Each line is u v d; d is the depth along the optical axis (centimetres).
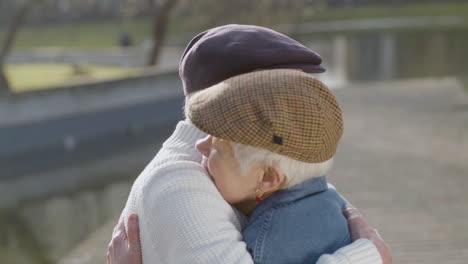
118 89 1775
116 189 1354
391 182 899
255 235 110
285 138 100
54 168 1544
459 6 7081
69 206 1236
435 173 957
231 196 112
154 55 2197
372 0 7525
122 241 118
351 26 6131
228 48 108
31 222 1138
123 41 4019
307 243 109
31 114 1606
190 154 116
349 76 2870
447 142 1226
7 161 1560
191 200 106
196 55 111
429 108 1694
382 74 2889
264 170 108
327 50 4112
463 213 723
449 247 606
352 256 110
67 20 6384
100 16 6569
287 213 111
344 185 889
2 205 1270
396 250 609
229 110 100
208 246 103
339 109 107
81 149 1702
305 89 102
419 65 3191
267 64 107
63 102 1664
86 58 2778
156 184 110
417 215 722
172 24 6100
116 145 1741
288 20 3167
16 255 949
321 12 7012
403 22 6334
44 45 4844
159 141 1784
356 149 1174
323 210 113
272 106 99
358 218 122
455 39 4525
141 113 1838
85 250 722
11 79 2316
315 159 105
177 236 104
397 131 1370
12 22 1978
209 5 2931
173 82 1912
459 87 2105
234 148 108
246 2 2973
